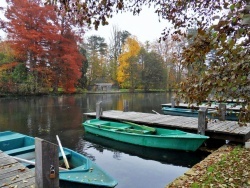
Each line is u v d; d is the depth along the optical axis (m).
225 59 1.88
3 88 21.05
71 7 2.49
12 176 3.12
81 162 4.22
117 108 15.18
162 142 6.07
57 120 10.51
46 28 21.98
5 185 2.86
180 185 3.45
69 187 3.46
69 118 11.02
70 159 4.46
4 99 20.02
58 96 24.23
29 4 21.27
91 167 3.86
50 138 7.51
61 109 14.16
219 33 1.42
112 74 35.91
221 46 1.62
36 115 11.85
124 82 33.25
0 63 21.78
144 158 5.82
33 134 7.99
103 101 19.81
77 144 6.96
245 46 1.59
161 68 32.34
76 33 24.64
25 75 22.66
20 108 14.47
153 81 32.47
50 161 2.56
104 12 2.45
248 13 1.24
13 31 21.05
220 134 6.21
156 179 4.47
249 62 1.69
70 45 24.20
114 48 36.88
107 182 3.45
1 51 23.27
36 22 21.89
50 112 12.88
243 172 3.64
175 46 27.95
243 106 2.33
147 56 32.56
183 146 5.85
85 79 31.27
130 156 5.98
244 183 3.23
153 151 6.21
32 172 3.27
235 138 5.99
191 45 1.96
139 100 20.92
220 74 1.93
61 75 24.27
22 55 21.95
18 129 8.73
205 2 2.31
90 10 2.41
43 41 22.56
